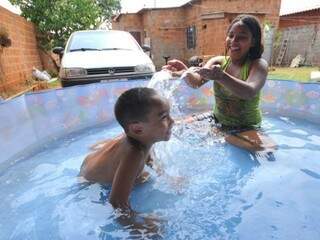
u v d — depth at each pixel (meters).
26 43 11.27
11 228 1.83
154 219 1.82
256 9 16.38
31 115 3.29
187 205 1.97
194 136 3.04
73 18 13.81
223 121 3.31
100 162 2.19
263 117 4.00
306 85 3.81
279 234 1.68
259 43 3.04
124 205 1.85
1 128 2.82
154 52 19.45
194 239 1.66
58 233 1.77
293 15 17.59
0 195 2.24
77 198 2.09
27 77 10.46
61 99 3.72
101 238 1.71
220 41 15.59
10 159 2.87
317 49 14.47
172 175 2.32
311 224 1.76
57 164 2.79
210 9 16.23
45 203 2.08
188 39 18.94
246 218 1.84
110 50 6.59
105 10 24.62
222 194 2.09
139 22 21.00
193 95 4.68
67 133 3.79
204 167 2.46
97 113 4.21
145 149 1.98
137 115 1.82
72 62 5.92
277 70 12.67
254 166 2.49
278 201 2.01
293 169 2.44
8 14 9.22
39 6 13.51
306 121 3.80
